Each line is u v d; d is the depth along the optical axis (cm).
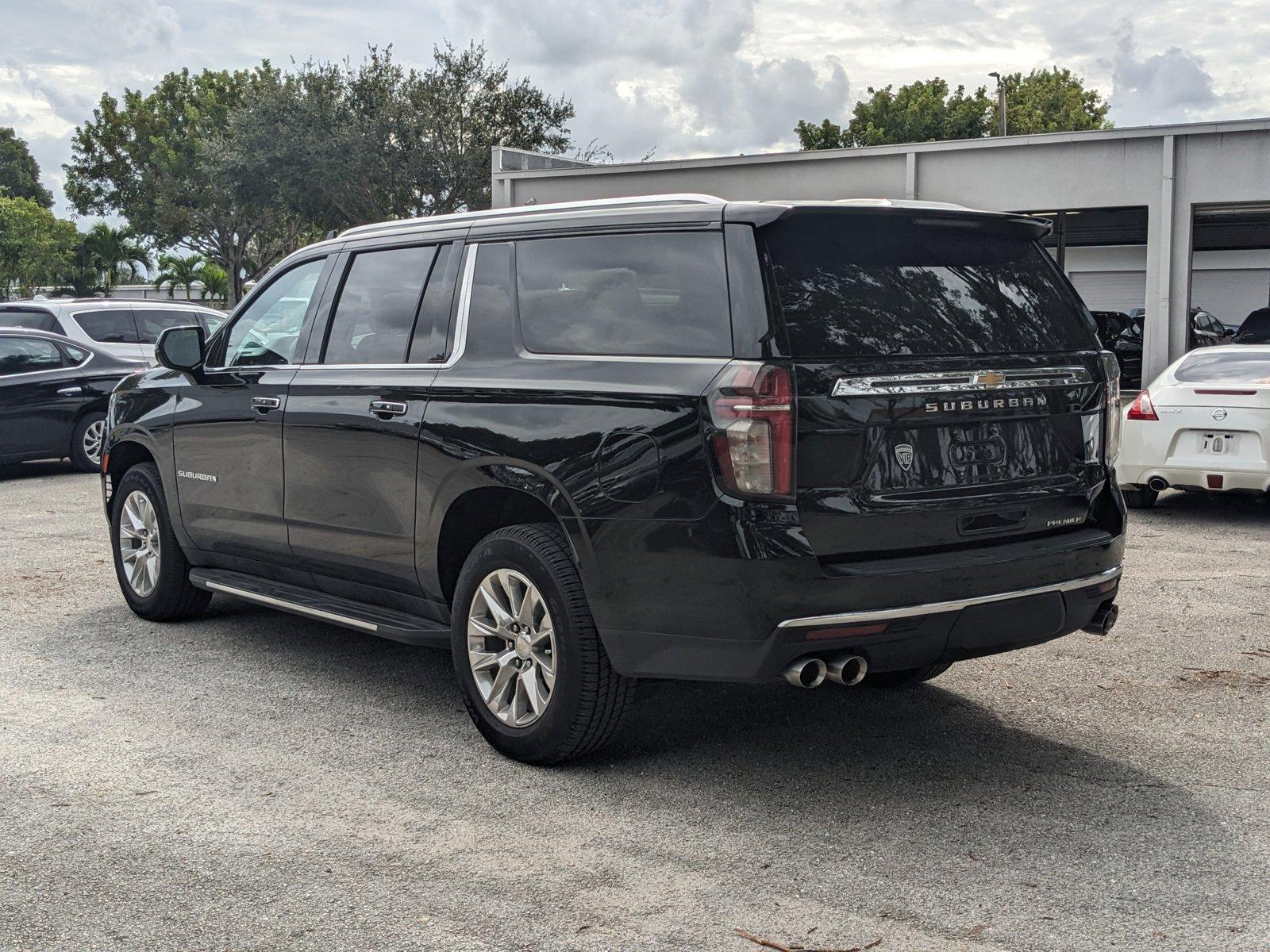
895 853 367
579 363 425
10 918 324
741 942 312
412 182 4209
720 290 392
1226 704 513
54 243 6147
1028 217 435
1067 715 501
